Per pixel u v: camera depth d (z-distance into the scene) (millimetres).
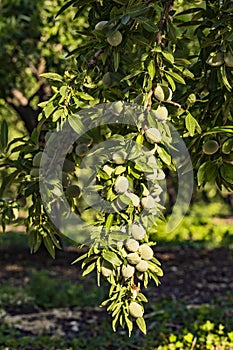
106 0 3334
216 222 20844
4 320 8617
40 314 9000
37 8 8359
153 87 2775
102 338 7191
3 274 12297
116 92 2998
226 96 3162
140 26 3088
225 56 2961
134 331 7445
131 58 3451
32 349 7016
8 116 12570
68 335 7801
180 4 3898
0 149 3291
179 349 6336
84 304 9531
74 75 2992
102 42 2988
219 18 3252
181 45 3500
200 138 3178
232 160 3102
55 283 10211
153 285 11156
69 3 3312
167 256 14953
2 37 8688
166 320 7629
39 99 9531
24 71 9531
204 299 9922
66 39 7984
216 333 6703
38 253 14070
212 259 14531
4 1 8664
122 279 2756
